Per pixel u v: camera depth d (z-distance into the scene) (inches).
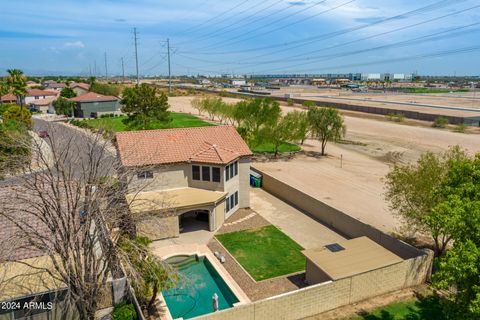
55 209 621.0
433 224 750.5
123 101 2716.5
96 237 730.2
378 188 1640.0
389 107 4692.4
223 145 1359.5
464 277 523.5
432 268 874.1
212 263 976.3
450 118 3494.1
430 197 872.3
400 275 834.8
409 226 983.6
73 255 637.3
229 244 1096.2
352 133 3061.0
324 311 759.1
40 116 3809.1
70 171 656.4
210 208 1171.9
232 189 1315.2
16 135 721.0
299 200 1389.0
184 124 3240.7
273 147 2529.5
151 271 697.0
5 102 4320.9
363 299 799.7
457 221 584.4
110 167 738.2
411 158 2196.1
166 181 1263.5
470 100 5984.3
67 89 4638.3
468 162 780.6
